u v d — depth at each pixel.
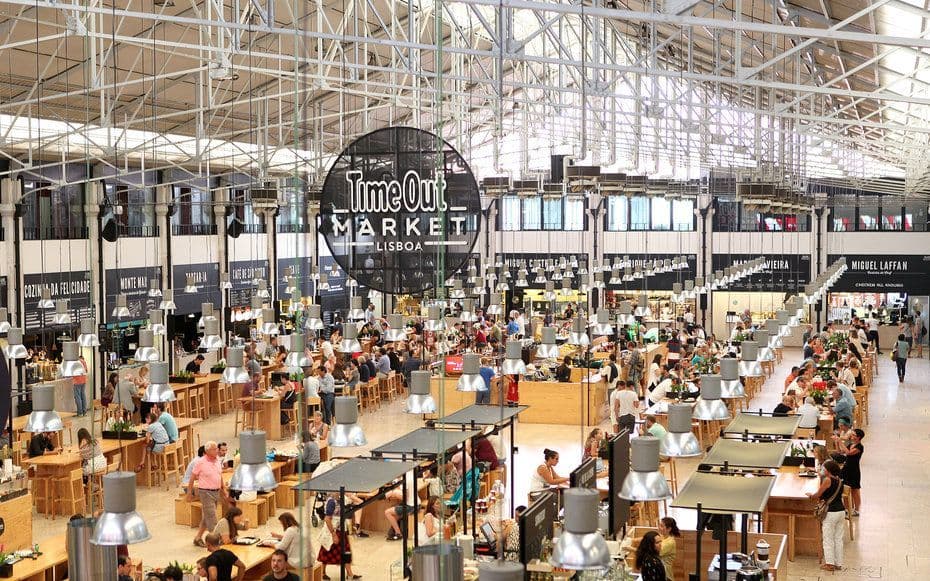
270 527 16.03
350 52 25.77
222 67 16.06
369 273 8.84
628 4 18.69
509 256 43.53
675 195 30.48
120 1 19.03
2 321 21.00
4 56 19.64
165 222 30.59
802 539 14.83
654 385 24.94
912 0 11.48
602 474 15.04
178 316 32.44
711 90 27.03
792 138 29.86
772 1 12.94
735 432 13.99
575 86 22.95
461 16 26.53
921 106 18.88
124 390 21.09
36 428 12.08
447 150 8.76
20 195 24.77
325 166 30.28
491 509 15.23
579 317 20.34
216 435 23.42
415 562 6.14
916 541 15.32
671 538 12.02
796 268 42.22
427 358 28.05
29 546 14.91
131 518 7.39
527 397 25.08
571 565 6.23
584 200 42.66
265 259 35.84
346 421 11.44
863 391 24.69
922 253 41.34
